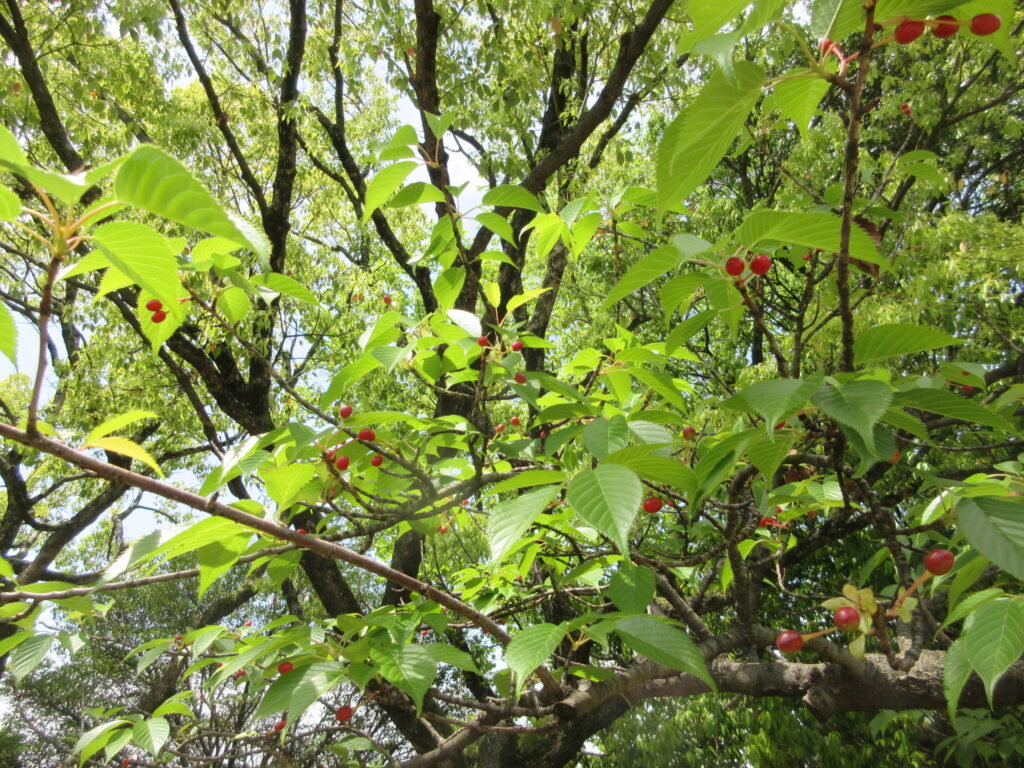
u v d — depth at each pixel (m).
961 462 4.89
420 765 2.77
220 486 1.91
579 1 6.15
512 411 8.28
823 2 1.32
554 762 4.49
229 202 9.24
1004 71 6.53
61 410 10.16
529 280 12.44
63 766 4.93
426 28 5.73
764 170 11.54
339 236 13.40
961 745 4.41
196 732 3.74
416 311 14.58
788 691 3.31
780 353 1.69
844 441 1.66
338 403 7.60
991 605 1.38
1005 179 8.12
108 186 4.42
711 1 1.16
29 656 2.15
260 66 7.87
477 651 7.57
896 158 2.65
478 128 7.75
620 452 1.59
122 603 11.76
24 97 7.36
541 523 2.54
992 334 5.69
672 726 7.19
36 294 10.56
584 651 4.85
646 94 7.62
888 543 1.68
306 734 3.26
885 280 6.38
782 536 3.55
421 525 2.66
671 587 3.22
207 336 6.08
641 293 10.15
